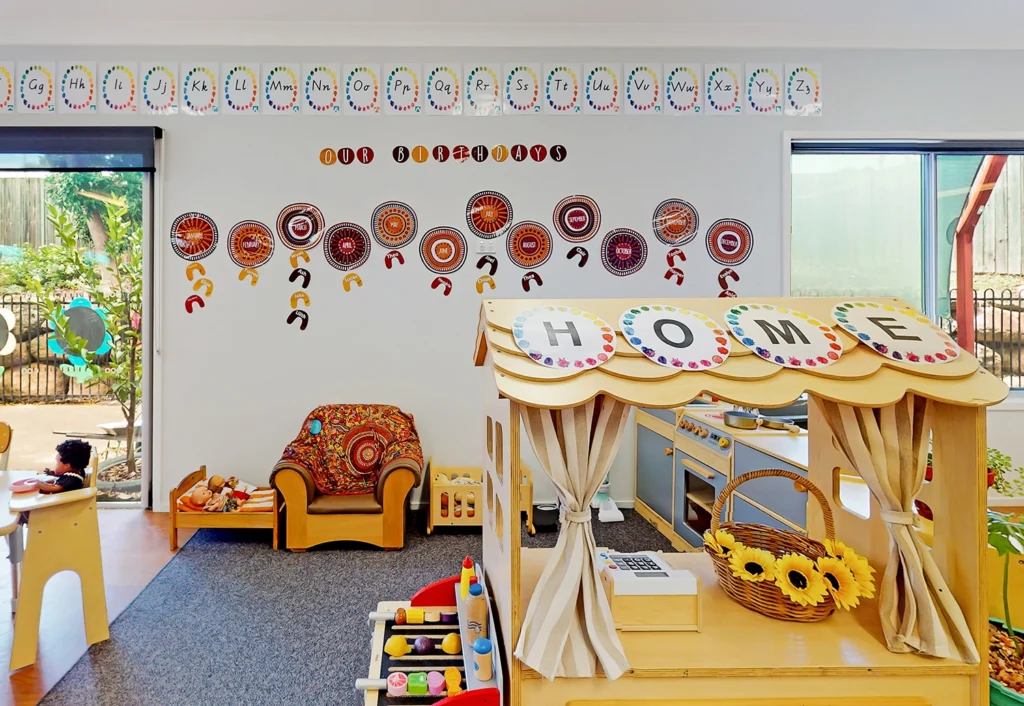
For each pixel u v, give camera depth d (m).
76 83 2.92
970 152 3.09
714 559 1.30
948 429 1.09
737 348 1.10
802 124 3.02
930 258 3.13
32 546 1.63
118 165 2.88
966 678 1.04
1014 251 3.14
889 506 1.10
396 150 2.96
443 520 2.69
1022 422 3.05
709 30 2.94
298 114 2.95
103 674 1.60
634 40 2.95
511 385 1.00
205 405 2.96
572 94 2.98
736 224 3.04
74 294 3.04
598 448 1.06
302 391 2.99
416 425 3.02
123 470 3.08
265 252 2.96
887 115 3.03
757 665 1.01
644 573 1.16
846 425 1.10
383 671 1.36
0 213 3.00
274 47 2.93
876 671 1.02
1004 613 1.27
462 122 2.97
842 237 3.13
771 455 1.82
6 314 3.04
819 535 1.48
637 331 1.12
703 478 2.28
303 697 1.52
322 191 2.96
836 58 3.02
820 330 1.15
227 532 2.69
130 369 3.05
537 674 1.03
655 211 3.02
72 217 3.01
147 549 2.49
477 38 2.93
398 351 3.01
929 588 1.06
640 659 1.03
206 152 2.93
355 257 2.97
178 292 2.94
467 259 3.00
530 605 1.03
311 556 2.42
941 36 2.98
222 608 1.98
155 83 2.92
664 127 3.01
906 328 1.17
